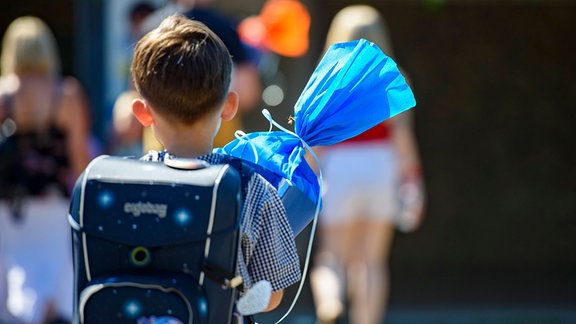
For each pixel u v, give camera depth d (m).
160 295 5.66
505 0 24.42
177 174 5.92
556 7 24.42
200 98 6.25
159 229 5.79
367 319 15.45
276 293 6.41
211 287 5.80
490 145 24.92
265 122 22.11
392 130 15.50
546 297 22.14
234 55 13.84
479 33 24.56
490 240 25.14
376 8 24.27
